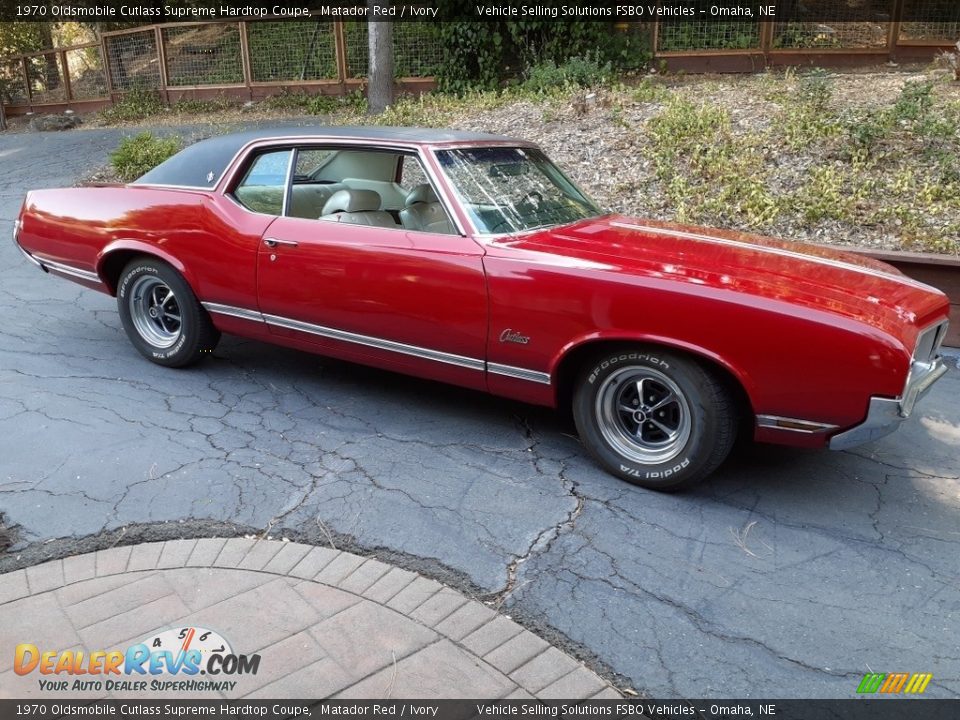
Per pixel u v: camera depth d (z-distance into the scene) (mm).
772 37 12336
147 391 4723
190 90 17188
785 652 2686
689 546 3277
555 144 9242
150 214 4836
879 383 3143
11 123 18828
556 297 3604
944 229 6738
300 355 5480
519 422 4438
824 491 3785
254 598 2834
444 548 3189
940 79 9852
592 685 2502
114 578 2926
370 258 4082
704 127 8789
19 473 3666
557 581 3012
